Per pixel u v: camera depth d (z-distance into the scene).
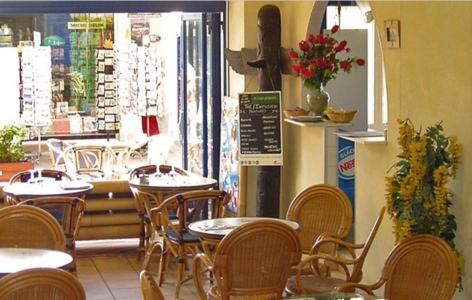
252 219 6.29
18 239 5.55
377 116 8.60
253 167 8.73
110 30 12.37
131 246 8.84
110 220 8.45
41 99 10.27
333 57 7.01
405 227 5.21
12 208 5.57
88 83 12.22
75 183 7.95
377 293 6.36
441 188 5.14
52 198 6.80
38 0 8.84
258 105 8.26
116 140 11.85
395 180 5.36
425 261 4.66
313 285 5.55
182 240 7.00
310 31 7.92
